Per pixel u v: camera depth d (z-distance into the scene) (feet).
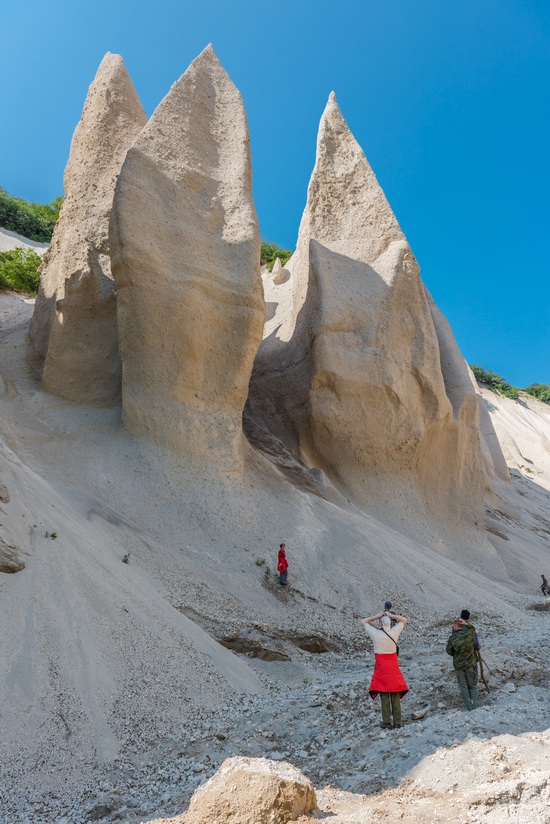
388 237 70.85
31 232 137.28
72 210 60.13
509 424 176.65
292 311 76.69
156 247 50.34
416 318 68.13
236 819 13.33
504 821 13.16
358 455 63.72
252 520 46.80
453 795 15.10
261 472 53.83
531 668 29.32
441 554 61.77
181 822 13.88
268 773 14.20
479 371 219.00
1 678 21.01
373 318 65.98
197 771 18.95
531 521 97.35
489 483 96.02
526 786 14.32
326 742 20.74
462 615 24.48
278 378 69.26
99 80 65.57
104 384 54.85
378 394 63.72
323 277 67.21
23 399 53.78
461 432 70.44
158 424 48.80
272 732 21.59
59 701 21.09
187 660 25.84
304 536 47.21
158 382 49.60
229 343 51.93
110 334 55.98
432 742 18.62
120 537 36.65
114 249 49.96
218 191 55.83
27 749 19.13
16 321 76.79
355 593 43.37
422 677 26.96
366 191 73.51
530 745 17.07
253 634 32.42
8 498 29.40
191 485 46.93
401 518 62.49
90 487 43.62
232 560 42.24
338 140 76.79
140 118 64.90
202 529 44.11
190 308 50.19
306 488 56.75
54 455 45.93
